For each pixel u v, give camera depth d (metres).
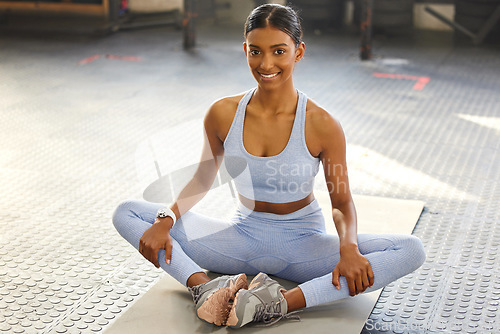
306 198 2.30
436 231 2.88
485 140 4.11
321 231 2.33
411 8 7.36
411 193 3.31
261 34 2.07
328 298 2.13
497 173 3.57
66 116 4.62
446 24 7.73
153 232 2.25
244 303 2.05
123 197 3.26
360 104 4.91
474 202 3.19
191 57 6.52
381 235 2.20
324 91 5.27
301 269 2.29
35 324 2.20
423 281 2.46
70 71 5.94
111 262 2.63
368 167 3.66
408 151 3.93
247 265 2.34
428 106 4.86
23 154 3.86
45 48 6.80
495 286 2.43
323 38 7.38
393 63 6.22
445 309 2.28
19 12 8.15
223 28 7.96
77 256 2.67
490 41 7.15
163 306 2.24
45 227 2.92
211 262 2.35
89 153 3.89
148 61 6.35
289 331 2.08
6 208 3.11
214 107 2.27
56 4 8.00
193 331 2.09
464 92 5.24
